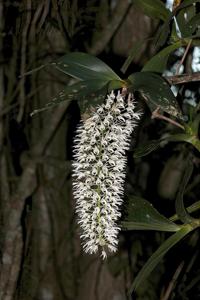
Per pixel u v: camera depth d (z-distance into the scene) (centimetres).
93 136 76
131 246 183
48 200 195
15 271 149
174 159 188
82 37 160
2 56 159
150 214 91
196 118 87
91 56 77
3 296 148
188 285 161
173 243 89
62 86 182
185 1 82
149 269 88
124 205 92
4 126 174
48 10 121
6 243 150
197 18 86
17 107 180
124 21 159
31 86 180
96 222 78
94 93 73
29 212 184
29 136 186
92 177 78
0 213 161
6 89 177
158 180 202
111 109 76
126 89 76
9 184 171
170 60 150
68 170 188
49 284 193
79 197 79
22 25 134
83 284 183
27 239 182
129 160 194
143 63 156
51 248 194
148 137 175
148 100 76
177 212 90
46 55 160
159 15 89
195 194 175
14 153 187
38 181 193
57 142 196
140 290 176
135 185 197
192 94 142
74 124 195
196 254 159
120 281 176
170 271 169
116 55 161
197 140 87
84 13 151
